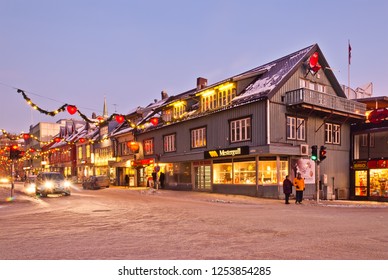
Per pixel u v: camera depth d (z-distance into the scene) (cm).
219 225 1116
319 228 1059
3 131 3166
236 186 2619
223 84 2798
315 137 2672
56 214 1417
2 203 1981
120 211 1523
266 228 1055
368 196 2756
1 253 727
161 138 3616
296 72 2589
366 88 3659
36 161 8900
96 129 5697
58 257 692
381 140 2894
